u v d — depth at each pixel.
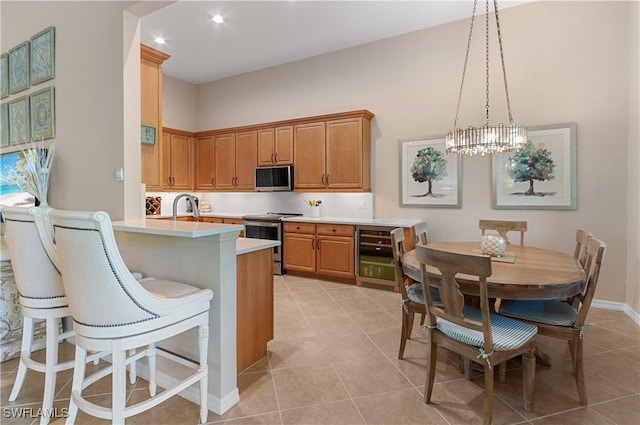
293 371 2.27
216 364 1.84
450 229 4.26
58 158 2.85
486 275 1.57
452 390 2.05
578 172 3.57
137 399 1.94
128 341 1.45
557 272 2.02
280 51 4.99
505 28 3.87
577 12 3.53
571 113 3.58
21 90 3.14
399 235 2.56
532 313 2.07
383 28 4.32
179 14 3.93
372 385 2.10
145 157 2.72
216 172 5.83
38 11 2.96
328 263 4.53
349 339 2.76
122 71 2.37
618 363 2.35
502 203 3.93
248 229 5.21
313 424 1.75
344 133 4.62
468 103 4.11
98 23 2.50
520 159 3.82
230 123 6.07
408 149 4.49
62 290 1.82
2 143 3.36
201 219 5.63
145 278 2.01
